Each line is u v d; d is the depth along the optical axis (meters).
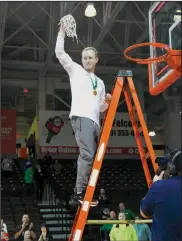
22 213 17.91
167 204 3.08
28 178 20.88
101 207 16.86
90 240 14.77
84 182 3.82
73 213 17.70
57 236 16.12
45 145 23.31
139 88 25.25
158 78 4.16
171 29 4.96
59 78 24.72
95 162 3.64
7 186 20.86
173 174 3.19
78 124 3.90
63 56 3.98
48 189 20.98
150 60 3.66
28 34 22.27
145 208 3.21
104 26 17.41
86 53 4.11
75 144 23.62
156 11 5.81
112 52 21.62
